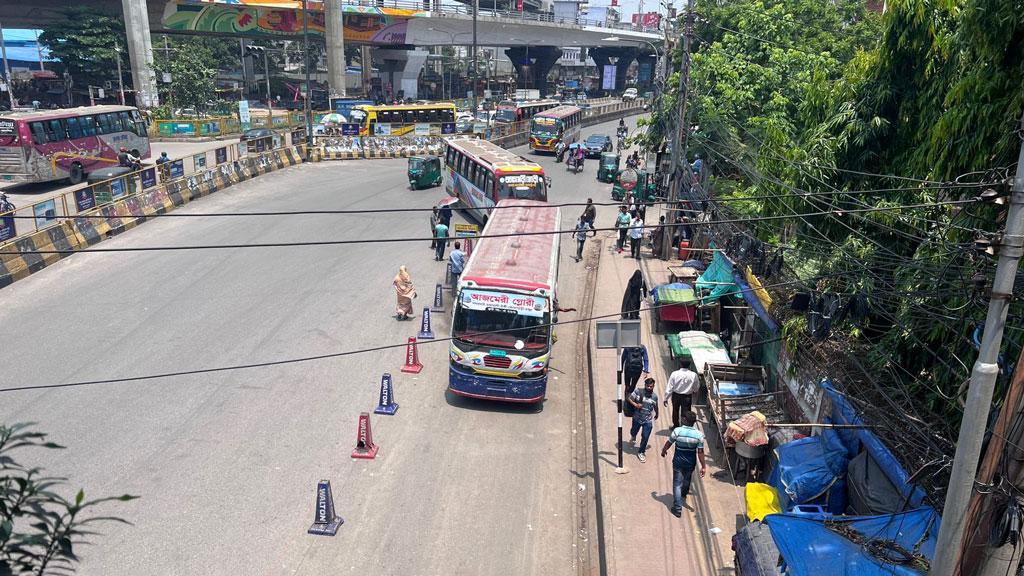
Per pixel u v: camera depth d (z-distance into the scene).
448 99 105.81
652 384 12.94
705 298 17.36
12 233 21.95
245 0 72.38
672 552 10.34
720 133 23.69
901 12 10.43
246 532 10.45
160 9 69.38
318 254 25.27
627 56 116.31
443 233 24.92
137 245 25.16
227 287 21.33
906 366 10.05
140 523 10.48
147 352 16.42
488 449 13.42
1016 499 5.49
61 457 12.07
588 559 10.52
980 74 8.35
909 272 9.62
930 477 8.15
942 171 9.08
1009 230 5.19
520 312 14.85
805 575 7.15
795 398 12.44
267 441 13.02
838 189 11.50
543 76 108.19
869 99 11.25
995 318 5.30
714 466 12.83
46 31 67.06
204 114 66.50
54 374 15.12
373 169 43.88
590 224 26.66
